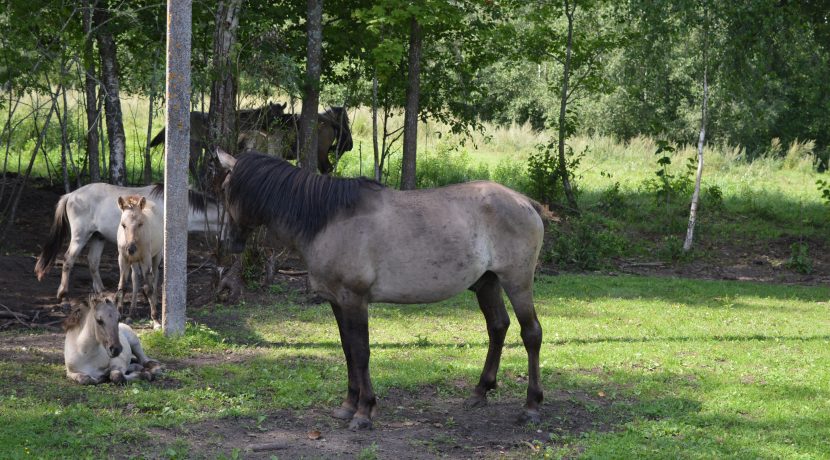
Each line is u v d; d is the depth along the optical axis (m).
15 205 14.52
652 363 8.98
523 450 6.23
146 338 9.11
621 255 18.12
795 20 18.00
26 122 21.77
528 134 31.83
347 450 6.09
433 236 6.54
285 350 9.22
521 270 6.80
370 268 6.52
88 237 11.58
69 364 7.47
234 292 11.91
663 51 18.56
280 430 6.51
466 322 11.23
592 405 7.35
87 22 14.88
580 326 11.12
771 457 6.04
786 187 26.72
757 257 18.36
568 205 20.86
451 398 7.61
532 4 20.98
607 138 31.98
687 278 16.20
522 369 8.52
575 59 20.67
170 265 9.25
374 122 17.28
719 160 29.67
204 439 6.20
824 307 13.22
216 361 8.64
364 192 6.64
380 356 9.07
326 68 18.58
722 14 17.23
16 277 12.55
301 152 14.90
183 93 9.13
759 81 17.98
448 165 24.39
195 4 14.66
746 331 11.12
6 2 13.64
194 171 13.65
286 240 6.75
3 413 6.42
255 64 12.62
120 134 16.30
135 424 6.34
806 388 8.00
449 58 19.62
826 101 25.05
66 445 5.88
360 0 16.89
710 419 6.98
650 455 6.02
